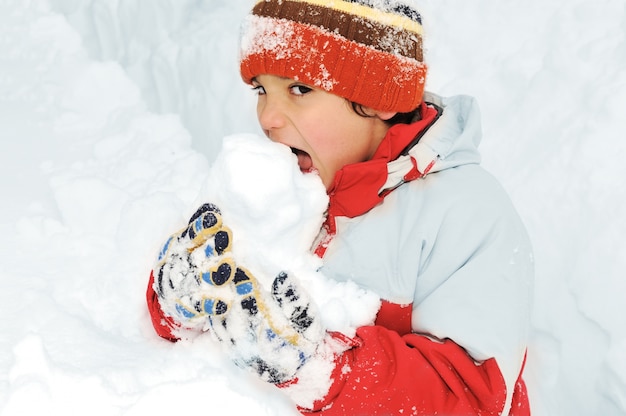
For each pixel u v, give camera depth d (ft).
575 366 6.06
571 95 7.12
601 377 5.91
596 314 6.04
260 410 3.60
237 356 3.46
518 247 4.01
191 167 6.54
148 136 7.16
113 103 7.89
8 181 6.10
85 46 9.68
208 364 3.84
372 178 4.03
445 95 7.74
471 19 8.18
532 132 7.12
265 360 3.38
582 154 6.66
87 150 6.96
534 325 6.35
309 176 3.96
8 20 9.32
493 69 7.74
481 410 3.67
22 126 7.27
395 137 4.04
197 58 9.01
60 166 6.53
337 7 3.87
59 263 4.87
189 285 3.51
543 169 6.79
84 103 7.86
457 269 3.92
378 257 3.99
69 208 5.46
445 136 4.19
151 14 9.52
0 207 5.60
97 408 3.45
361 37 3.89
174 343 4.14
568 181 6.61
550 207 6.59
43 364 3.56
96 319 4.40
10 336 3.99
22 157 6.63
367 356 3.59
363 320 3.84
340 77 3.88
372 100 3.96
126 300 4.56
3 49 8.95
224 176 3.70
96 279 4.66
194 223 3.60
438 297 3.86
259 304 3.40
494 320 3.76
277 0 3.93
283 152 3.80
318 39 3.84
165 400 3.51
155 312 4.05
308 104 3.96
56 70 8.46
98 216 5.42
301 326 3.38
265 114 4.01
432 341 3.75
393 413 3.54
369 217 4.09
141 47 9.53
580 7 7.70
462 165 4.22
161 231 4.99
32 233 5.22
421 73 4.15
